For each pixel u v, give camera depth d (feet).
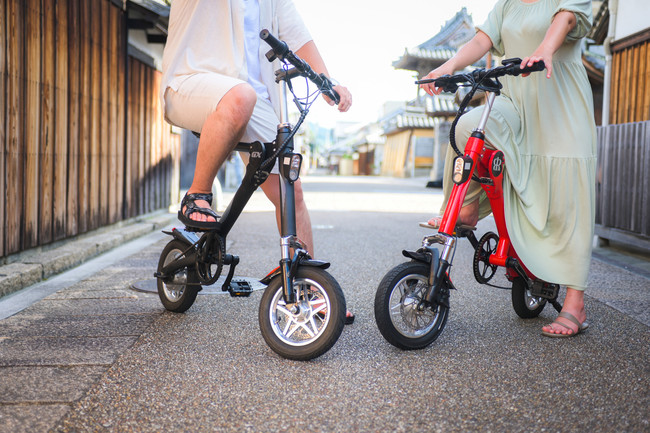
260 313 7.42
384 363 7.16
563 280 8.41
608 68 19.17
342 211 30.32
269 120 8.39
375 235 20.34
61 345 7.73
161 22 19.34
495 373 6.83
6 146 11.90
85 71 16.11
